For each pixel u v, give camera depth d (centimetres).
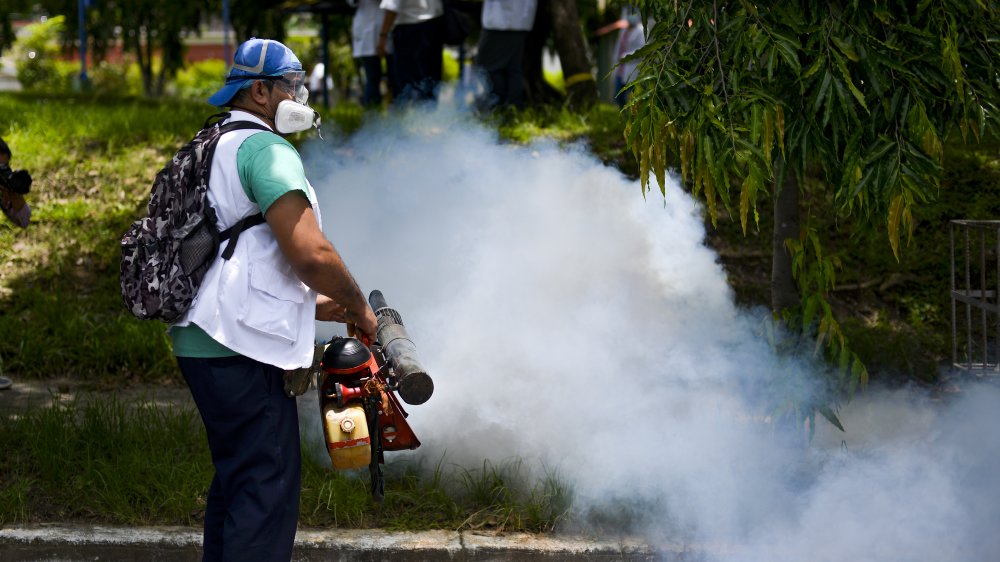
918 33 390
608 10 1758
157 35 1875
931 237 711
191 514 411
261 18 1789
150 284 302
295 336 308
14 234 723
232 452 314
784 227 482
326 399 323
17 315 656
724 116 395
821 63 382
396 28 890
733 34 400
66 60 2294
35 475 437
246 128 312
